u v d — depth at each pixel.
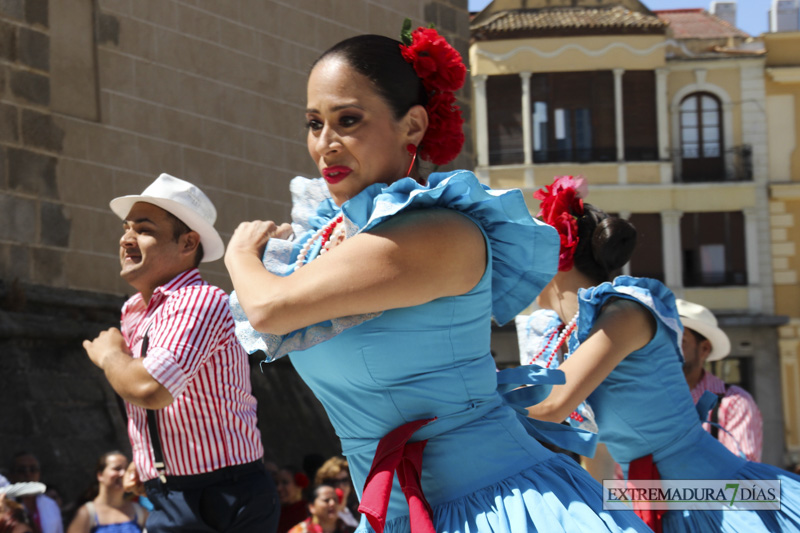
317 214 2.67
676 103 29.02
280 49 12.84
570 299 3.80
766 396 28.47
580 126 28.48
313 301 2.27
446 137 2.62
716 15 32.88
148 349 4.08
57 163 10.67
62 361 10.29
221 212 12.10
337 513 8.09
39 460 9.28
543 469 2.44
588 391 3.34
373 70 2.47
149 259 4.41
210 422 4.11
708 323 5.36
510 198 2.41
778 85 29.17
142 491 5.68
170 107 11.70
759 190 28.89
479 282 2.40
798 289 28.91
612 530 2.36
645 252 28.66
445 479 2.39
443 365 2.39
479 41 28.41
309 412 13.30
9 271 10.13
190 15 11.94
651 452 3.61
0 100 10.25
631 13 28.86
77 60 10.95
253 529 4.15
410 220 2.29
